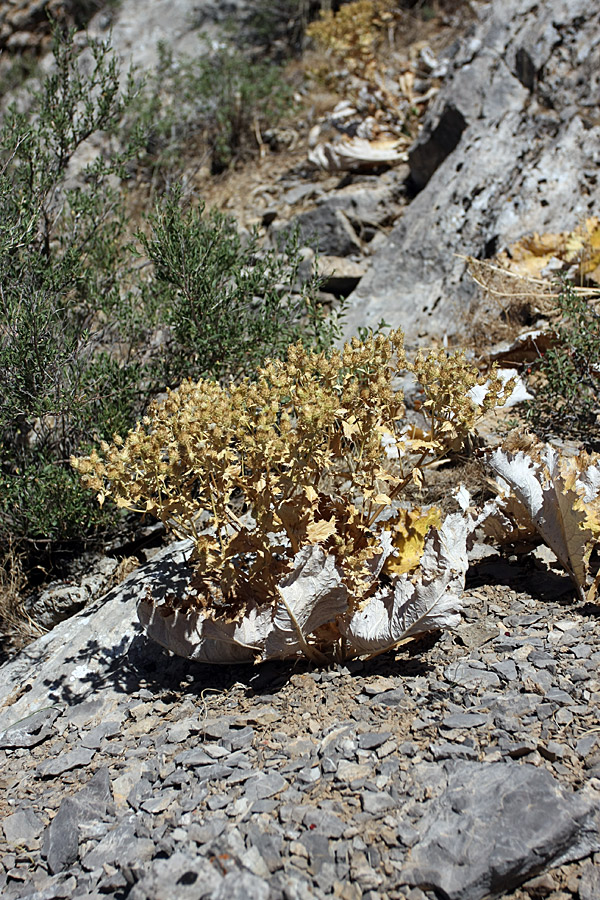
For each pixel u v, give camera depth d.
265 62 11.01
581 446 4.03
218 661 2.88
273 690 2.74
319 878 1.93
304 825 2.08
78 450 4.59
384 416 3.24
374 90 8.45
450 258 5.95
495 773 2.12
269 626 2.77
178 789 2.33
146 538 4.52
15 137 5.12
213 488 2.94
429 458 4.16
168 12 11.69
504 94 6.88
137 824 2.22
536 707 2.39
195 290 4.51
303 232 7.10
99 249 5.33
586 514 2.81
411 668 2.71
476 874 1.88
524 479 3.07
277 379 2.98
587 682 2.47
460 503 3.17
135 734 2.69
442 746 2.28
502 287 5.38
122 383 4.56
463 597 3.08
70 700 3.03
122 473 2.82
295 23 11.41
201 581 2.90
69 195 5.26
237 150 9.16
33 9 12.52
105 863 2.12
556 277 5.30
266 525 2.72
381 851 1.99
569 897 1.90
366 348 3.14
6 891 2.16
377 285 6.09
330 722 2.49
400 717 2.46
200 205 4.84
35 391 4.29
